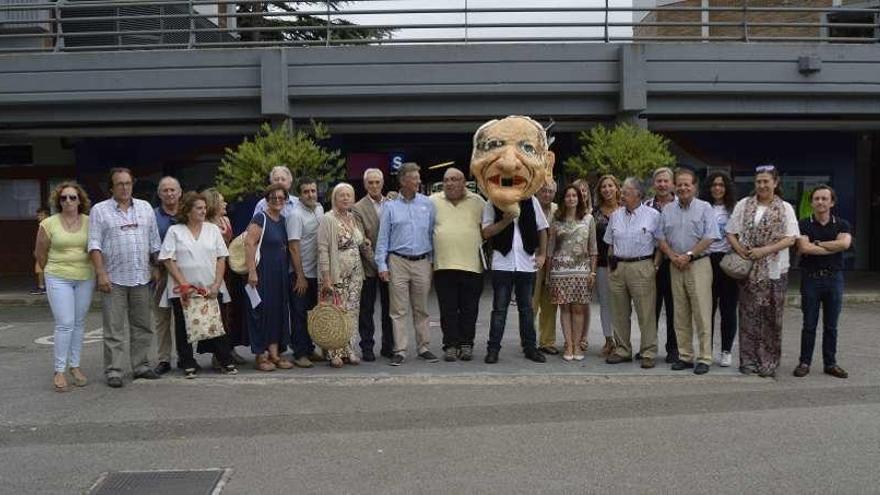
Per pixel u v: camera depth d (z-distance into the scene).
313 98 14.31
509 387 7.80
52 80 14.20
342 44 16.28
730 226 8.18
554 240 8.77
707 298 8.17
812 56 14.05
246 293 8.32
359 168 18.77
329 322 8.12
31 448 6.04
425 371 8.30
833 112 14.62
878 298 14.64
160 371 8.34
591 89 14.07
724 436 6.18
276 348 8.41
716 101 14.45
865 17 19.84
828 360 8.25
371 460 5.71
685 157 19.25
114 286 7.88
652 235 8.38
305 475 5.43
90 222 7.81
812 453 5.77
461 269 8.59
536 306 9.27
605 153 13.44
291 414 6.89
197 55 14.14
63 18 15.43
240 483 5.30
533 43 14.26
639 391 7.62
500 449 5.92
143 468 5.60
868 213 20.09
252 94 14.16
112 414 6.94
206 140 19.03
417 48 14.02
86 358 9.51
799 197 19.42
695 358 8.72
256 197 13.92
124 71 14.17
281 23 20.73
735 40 14.62
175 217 8.14
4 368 9.00
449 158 19.56
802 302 8.27
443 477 5.37
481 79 14.03
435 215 8.69
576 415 6.81
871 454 5.74
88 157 19.19
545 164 8.46
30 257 19.88
